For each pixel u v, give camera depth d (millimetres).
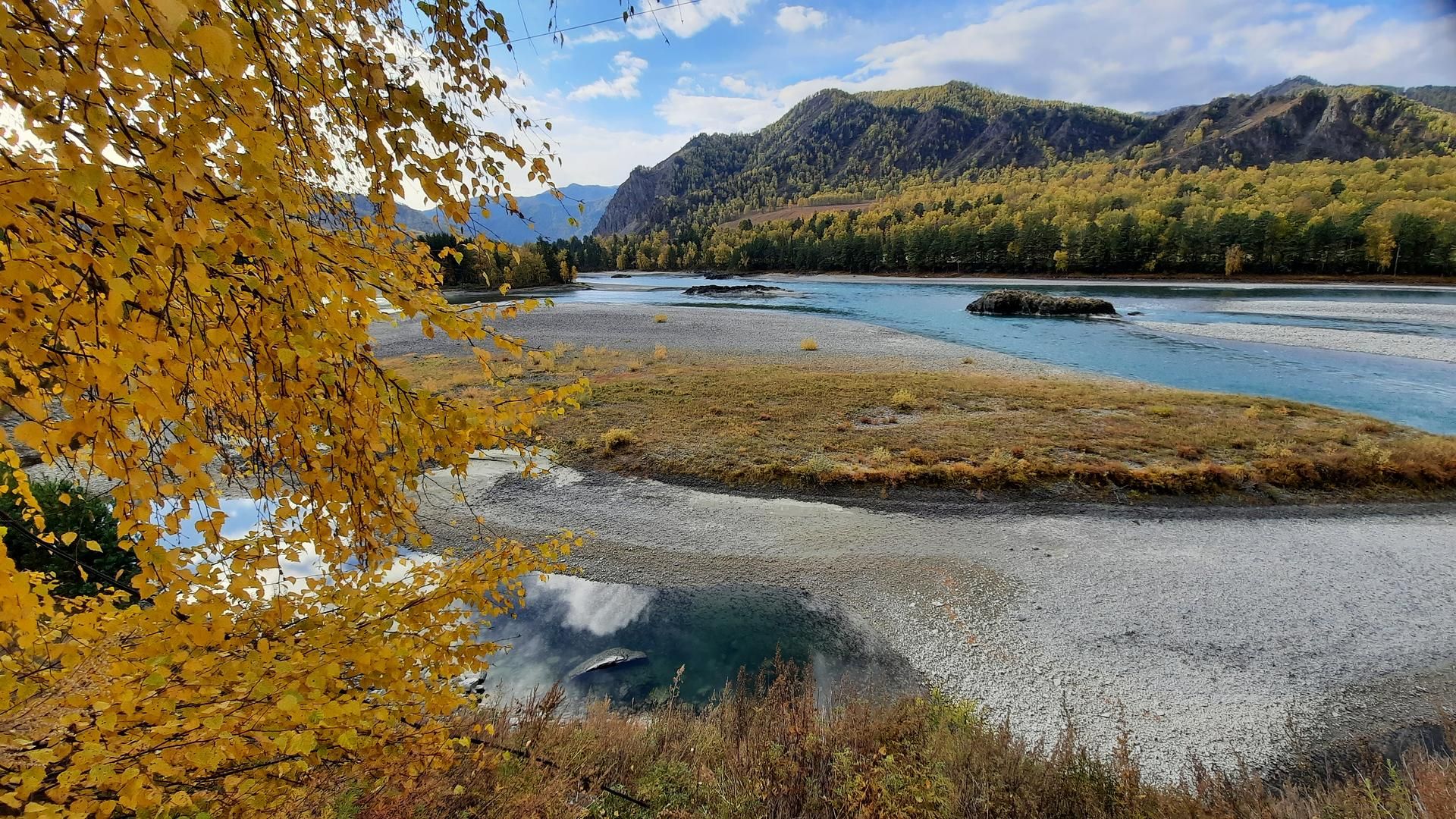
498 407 2770
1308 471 15508
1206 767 7754
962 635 10328
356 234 2309
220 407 2012
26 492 1756
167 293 1522
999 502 15031
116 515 1617
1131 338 41500
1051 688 9125
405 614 3145
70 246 1477
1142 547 12891
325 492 2295
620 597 11547
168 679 2367
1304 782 7508
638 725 7301
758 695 8891
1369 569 11898
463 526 13969
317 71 1906
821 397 23516
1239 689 9016
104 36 1210
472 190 2342
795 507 15109
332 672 2494
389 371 2314
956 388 24812
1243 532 13406
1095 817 5488
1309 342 38125
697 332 45531
